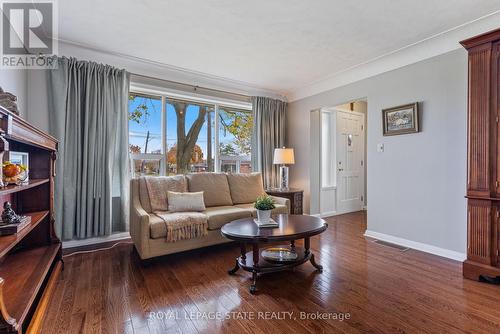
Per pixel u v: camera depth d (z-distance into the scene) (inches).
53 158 92.8
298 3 83.7
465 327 61.6
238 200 149.9
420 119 115.7
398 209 125.0
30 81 106.7
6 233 57.9
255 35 104.9
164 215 111.2
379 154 132.5
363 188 222.7
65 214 112.3
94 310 69.3
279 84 169.6
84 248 116.1
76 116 113.6
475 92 85.6
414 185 118.5
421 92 115.1
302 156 182.4
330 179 201.8
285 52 121.0
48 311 68.4
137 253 111.7
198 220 108.7
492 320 64.2
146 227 97.8
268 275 91.1
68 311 68.6
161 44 112.9
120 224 128.2
